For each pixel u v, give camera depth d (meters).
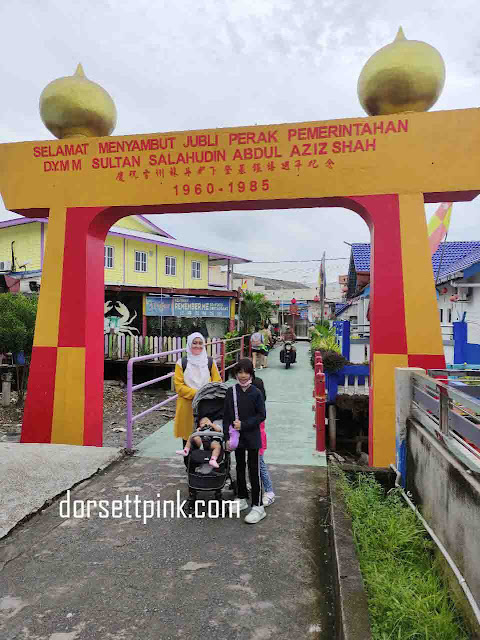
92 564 3.31
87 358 6.07
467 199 5.45
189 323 15.45
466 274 8.63
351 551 3.01
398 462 4.41
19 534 3.72
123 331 14.90
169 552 3.47
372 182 5.36
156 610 2.81
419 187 5.26
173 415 9.62
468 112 5.15
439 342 5.27
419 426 4.00
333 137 5.43
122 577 3.15
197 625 2.67
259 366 15.88
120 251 18.73
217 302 14.23
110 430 8.47
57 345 6.11
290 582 3.10
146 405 10.63
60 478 4.70
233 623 2.69
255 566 3.29
